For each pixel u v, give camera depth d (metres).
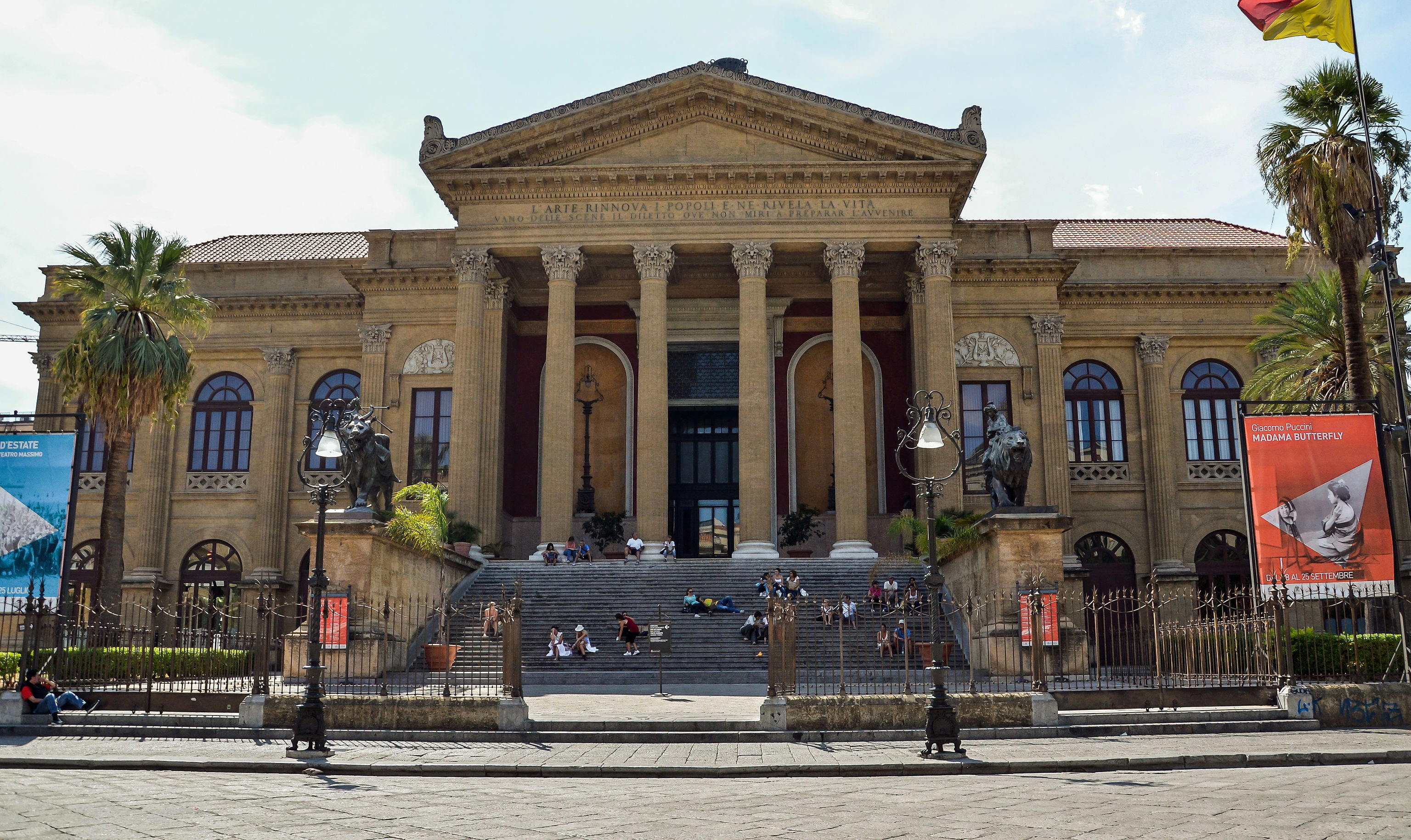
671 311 47.91
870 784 14.50
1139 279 47.84
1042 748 17.89
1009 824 11.05
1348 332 29.95
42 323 47.94
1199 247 48.06
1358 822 10.91
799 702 19.64
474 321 41.19
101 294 35.94
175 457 47.41
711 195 41.72
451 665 29.34
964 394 45.06
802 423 47.44
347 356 47.94
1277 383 36.09
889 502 46.12
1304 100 30.39
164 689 23.30
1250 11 27.36
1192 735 19.42
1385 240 25.75
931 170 41.06
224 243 53.34
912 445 45.78
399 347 45.69
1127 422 47.22
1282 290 47.03
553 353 40.72
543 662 30.12
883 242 41.44
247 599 44.25
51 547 27.98
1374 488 25.20
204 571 46.66
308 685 18.12
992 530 28.31
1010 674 26.94
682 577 36.53
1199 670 24.22
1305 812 11.58
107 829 11.14
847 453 40.12
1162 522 45.91
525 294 47.88
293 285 48.47
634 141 42.28
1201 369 47.78
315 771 16.19
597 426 48.03
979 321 45.56
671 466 48.94
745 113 41.88
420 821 11.59
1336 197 29.23
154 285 36.16
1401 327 35.00
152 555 46.03
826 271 46.78
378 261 46.22
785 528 44.91
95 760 16.86
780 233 41.44
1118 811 11.82
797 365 47.84
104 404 34.25
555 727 19.61
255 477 46.94
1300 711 20.59
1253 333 47.44
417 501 41.59
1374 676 24.27
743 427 40.16
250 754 17.62
